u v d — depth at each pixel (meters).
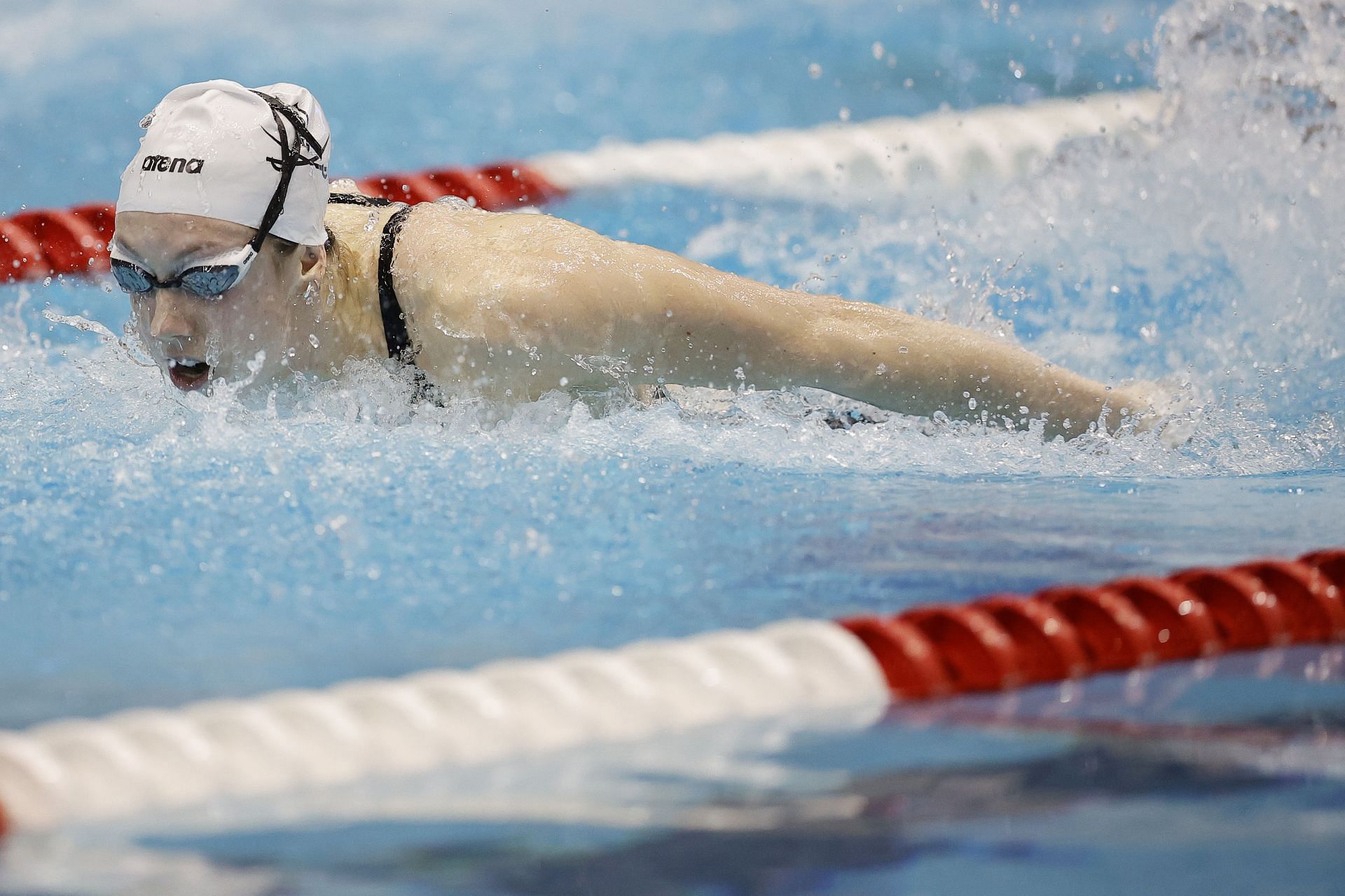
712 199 20.03
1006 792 4.90
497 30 31.34
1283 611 6.85
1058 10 29.97
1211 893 4.15
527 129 23.47
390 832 4.58
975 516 8.48
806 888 4.20
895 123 23.03
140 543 7.59
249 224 8.79
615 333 9.25
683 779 5.02
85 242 16.83
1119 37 27.77
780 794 4.90
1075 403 10.32
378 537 7.71
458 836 4.56
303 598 6.78
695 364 9.62
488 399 9.49
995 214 17.44
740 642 6.04
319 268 9.26
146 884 4.23
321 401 9.65
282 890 4.20
